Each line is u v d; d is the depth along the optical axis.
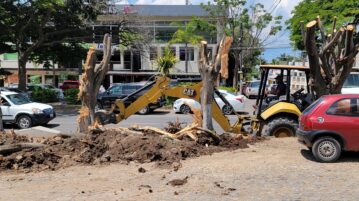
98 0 34.38
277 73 15.50
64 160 10.47
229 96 26.86
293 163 10.02
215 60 12.48
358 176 8.88
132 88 29.55
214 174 9.18
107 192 8.07
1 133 12.81
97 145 10.95
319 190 7.97
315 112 10.14
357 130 9.90
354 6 25.61
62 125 21.80
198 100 13.55
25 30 33.19
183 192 7.94
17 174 9.72
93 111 12.83
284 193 7.80
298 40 28.31
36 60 39.16
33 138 12.82
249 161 10.25
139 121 23.41
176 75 54.69
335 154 10.03
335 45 13.95
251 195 7.71
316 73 13.38
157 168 9.82
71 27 34.97
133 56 57.25
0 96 18.72
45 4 29.48
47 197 7.86
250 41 50.03
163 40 57.03
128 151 10.73
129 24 37.66
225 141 12.11
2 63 60.09
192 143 11.45
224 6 46.78
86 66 12.66
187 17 58.75
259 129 13.48
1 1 29.94
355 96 10.11
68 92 35.03
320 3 27.67
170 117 25.77
